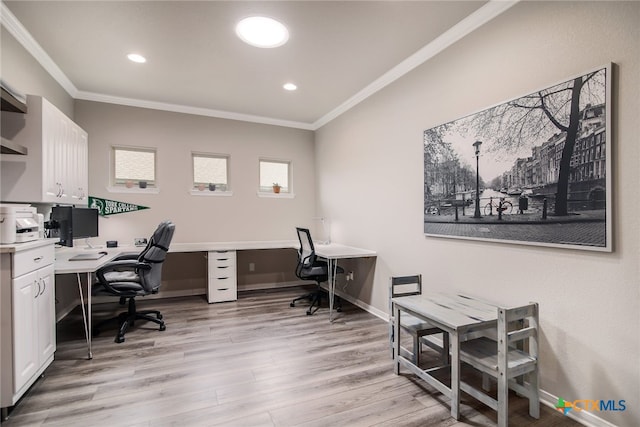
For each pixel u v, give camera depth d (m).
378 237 3.54
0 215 1.78
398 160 3.20
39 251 2.03
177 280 4.38
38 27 2.43
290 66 3.11
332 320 3.39
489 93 2.25
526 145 1.99
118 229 4.03
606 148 1.61
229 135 4.61
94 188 3.91
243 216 4.70
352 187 4.05
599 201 1.64
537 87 1.94
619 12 1.58
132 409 1.83
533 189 1.95
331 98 3.96
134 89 3.68
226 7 2.21
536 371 1.76
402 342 2.84
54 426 1.68
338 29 2.48
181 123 4.34
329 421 1.74
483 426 1.71
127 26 2.43
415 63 2.93
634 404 1.54
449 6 2.20
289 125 4.98
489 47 2.25
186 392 2.01
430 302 2.18
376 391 2.03
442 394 2.01
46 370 2.27
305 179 5.10
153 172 4.27
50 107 2.56
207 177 4.57
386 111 3.38
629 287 1.56
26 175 2.38
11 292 1.74
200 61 3.00
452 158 2.54
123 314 3.19
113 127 3.99
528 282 2.00
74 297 3.78
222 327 3.18
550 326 1.88
